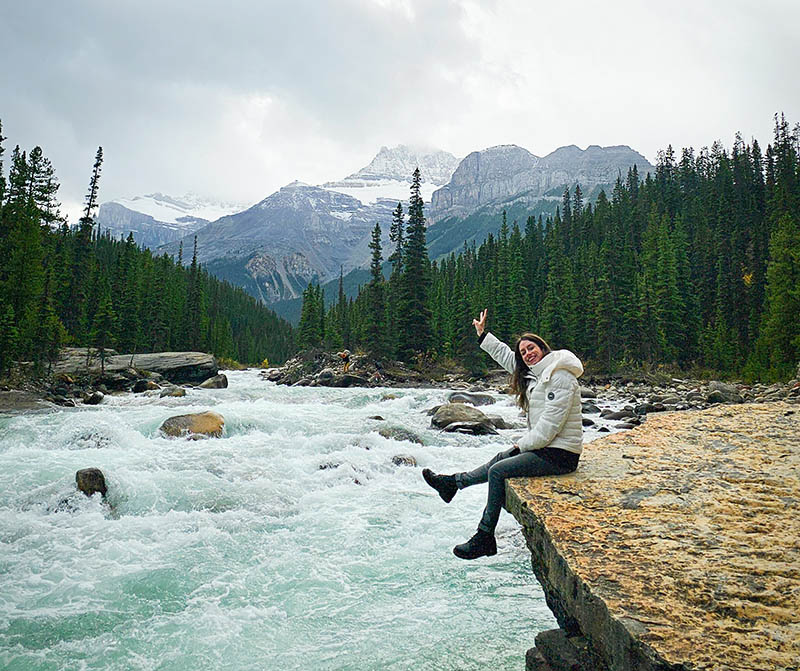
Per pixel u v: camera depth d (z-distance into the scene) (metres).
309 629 6.08
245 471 11.71
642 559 3.54
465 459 13.94
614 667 2.90
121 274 67.75
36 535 8.38
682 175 110.50
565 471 5.20
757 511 4.37
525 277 83.50
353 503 10.38
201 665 5.41
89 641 5.80
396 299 60.34
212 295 127.00
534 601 6.79
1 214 36.59
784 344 40.81
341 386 40.22
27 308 32.22
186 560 7.73
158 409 19.28
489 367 55.25
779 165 82.88
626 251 68.88
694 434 7.33
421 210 54.09
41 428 14.90
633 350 52.69
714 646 2.57
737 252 66.81
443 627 6.13
